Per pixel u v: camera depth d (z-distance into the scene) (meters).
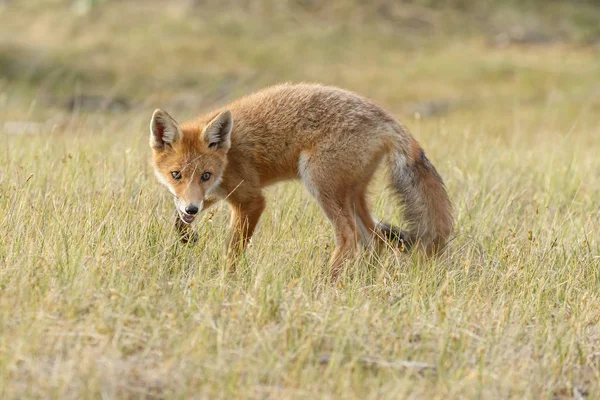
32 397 10.52
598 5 80.56
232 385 11.02
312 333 12.69
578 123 45.06
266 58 62.38
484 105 53.00
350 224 17.09
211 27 66.44
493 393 11.55
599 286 15.82
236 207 17.31
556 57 66.50
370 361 12.24
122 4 69.06
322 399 10.86
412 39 69.50
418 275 15.69
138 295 13.60
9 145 23.34
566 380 12.33
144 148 24.00
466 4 75.88
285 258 15.58
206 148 16.88
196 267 15.50
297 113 17.12
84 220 16.34
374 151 17.16
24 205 16.56
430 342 12.98
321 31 68.38
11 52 56.12
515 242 17.39
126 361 11.73
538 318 14.12
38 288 13.17
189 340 12.05
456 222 18.97
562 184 22.52
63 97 49.62
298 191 19.58
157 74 56.97
